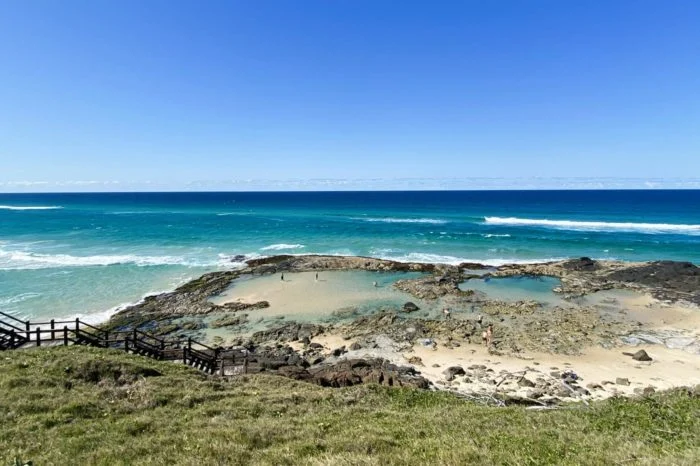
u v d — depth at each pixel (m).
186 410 10.41
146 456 7.36
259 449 7.73
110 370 12.63
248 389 13.17
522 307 27.92
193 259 42.28
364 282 34.31
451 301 29.38
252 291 31.89
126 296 30.27
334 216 85.62
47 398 10.16
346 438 8.10
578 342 22.19
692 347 21.34
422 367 19.55
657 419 9.45
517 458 6.73
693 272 33.53
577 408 11.83
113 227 65.81
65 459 7.14
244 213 95.06
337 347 22.11
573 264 37.91
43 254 43.72
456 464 6.41
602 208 99.69
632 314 26.61
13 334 16.00
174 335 23.69
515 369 19.20
